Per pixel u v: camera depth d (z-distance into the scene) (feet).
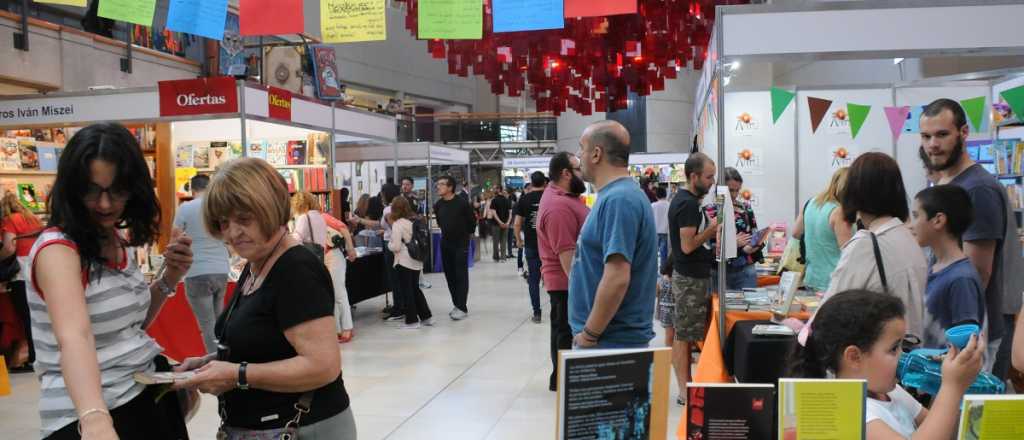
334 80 32.94
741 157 21.04
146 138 23.54
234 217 5.90
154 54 33.81
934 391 6.88
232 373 5.81
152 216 6.15
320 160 25.38
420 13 9.65
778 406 4.40
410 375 18.52
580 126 75.82
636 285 8.88
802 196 20.94
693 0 24.88
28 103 21.76
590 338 8.64
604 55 28.66
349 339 23.26
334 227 23.20
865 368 5.52
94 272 5.79
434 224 43.34
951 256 8.63
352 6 9.75
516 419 14.69
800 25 11.66
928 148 9.96
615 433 4.73
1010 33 11.24
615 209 8.60
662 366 4.85
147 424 6.08
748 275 16.40
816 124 15.34
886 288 8.21
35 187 23.02
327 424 6.17
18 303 19.39
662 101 68.59
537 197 25.45
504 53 27.50
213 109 19.88
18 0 27.02
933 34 11.37
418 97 84.89
